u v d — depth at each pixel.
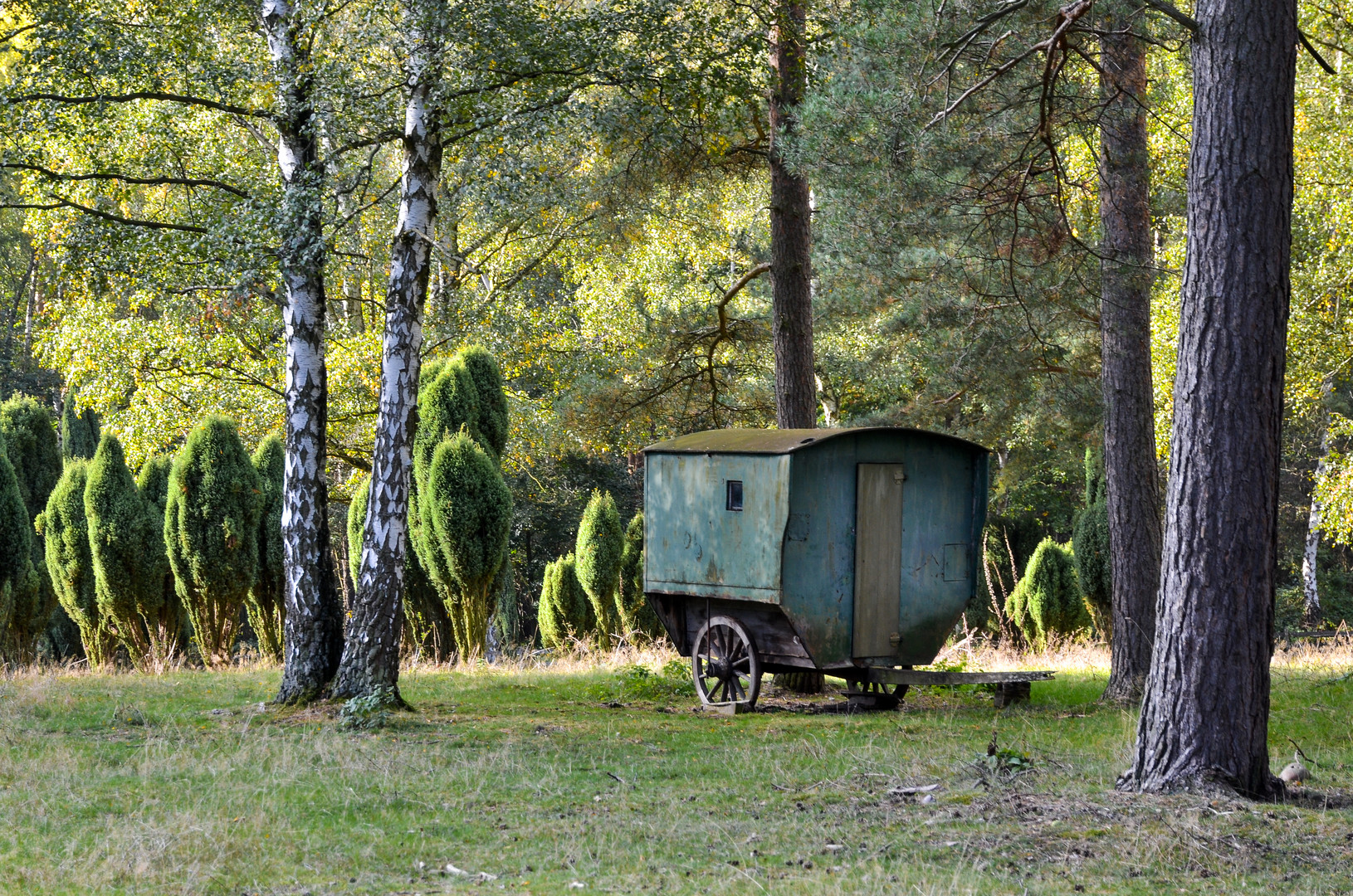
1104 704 12.03
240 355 25.42
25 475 24.88
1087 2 9.36
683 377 18.55
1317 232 23.31
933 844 6.23
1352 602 36.41
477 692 13.48
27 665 19.02
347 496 26.42
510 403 26.52
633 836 6.51
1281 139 7.39
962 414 23.92
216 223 12.00
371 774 8.16
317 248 11.41
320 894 5.47
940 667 14.84
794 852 6.12
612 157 14.23
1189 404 7.45
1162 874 5.69
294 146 12.15
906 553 12.16
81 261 12.54
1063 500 36.97
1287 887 5.50
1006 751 8.30
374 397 24.83
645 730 10.51
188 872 5.65
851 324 22.23
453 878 5.75
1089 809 6.89
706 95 12.04
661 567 12.69
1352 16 17.66
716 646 12.47
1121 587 12.37
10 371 41.16
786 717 11.57
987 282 15.91
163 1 12.07
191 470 17.44
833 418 27.91
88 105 12.14
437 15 10.66
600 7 11.76
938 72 11.28
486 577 16.97
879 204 12.91
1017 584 23.05
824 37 12.30
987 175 12.43
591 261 28.09
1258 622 7.35
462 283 27.30
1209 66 7.47
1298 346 22.98
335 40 11.88
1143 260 12.49
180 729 10.12
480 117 11.06
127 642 18.28
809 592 11.50
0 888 5.38
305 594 11.81
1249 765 7.31
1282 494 38.97
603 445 25.20
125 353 24.34
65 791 7.53
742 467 11.73
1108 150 12.48
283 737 9.87
